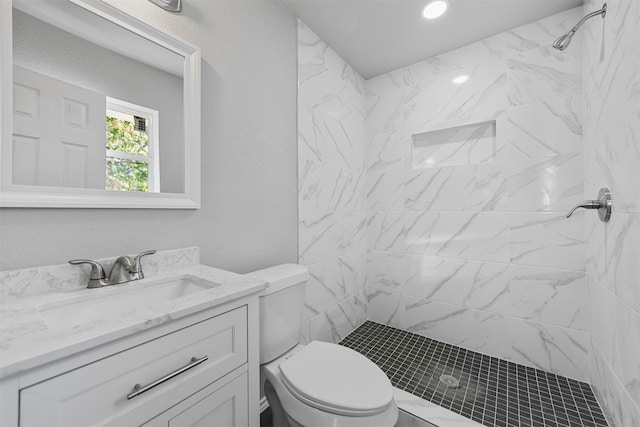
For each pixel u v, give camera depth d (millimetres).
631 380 1035
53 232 855
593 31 1401
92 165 921
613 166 1163
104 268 947
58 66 858
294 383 1018
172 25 1140
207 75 1269
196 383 763
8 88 763
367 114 2475
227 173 1357
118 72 984
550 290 1714
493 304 1902
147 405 657
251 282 959
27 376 493
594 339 1478
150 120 1064
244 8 1438
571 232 1650
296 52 1761
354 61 2215
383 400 938
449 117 2070
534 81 1750
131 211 1024
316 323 1915
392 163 2344
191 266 1187
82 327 600
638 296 967
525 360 1791
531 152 1764
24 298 784
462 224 2020
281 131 1654
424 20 1762
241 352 897
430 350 1986
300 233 1787
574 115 1636
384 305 2398
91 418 568
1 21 753
